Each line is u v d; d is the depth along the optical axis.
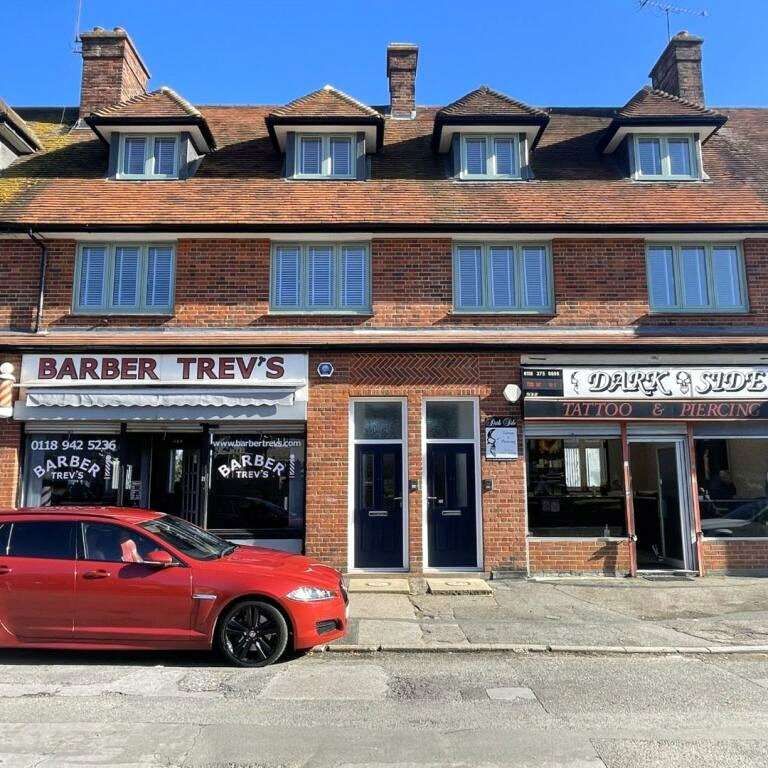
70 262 11.66
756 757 4.49
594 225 11.52
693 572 11.20
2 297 11.48
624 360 11.32
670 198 12.36
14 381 11.12
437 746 4.68
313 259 11.91
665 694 5.89
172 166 12.84
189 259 11.73
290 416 11.16
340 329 11.55
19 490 11.11
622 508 11.34
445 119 12.75
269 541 11.22
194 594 6.66
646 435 11.50
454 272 11.87
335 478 11.11
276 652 6.65
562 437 11.42
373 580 10.53
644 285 11.75
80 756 4.48
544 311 11.73
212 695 5.79
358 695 5.80
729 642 7.58
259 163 13.37
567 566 11.10
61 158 13.38
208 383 11.20
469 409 11.55
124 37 14.92
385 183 12.73
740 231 11.64
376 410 11.57
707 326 11.66
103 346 11.15
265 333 11.50
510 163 13.06
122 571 6.73
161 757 4.48
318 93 13.23
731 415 11.14
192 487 11.40
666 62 16.03
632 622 8.44
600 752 4.58
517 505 11.09
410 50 15.80
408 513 11.14
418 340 11.34
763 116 16.03
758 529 11.37
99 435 11.41
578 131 14.95
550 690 5.99
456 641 7.49
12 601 6.68
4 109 12.73
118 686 6.02
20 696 5.73
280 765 4.38
